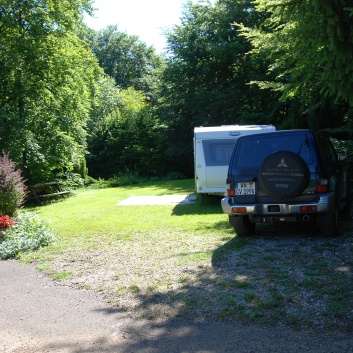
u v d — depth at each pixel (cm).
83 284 571
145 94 5172
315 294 470
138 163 3017
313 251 642
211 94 2798
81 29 2103
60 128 1986
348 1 469
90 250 762
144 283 554
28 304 510
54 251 771
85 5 2014
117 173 2988
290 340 375
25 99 1888
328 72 522
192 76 3009
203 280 547
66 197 1908
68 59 1923
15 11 1823
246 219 775
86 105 2159
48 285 580
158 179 2802
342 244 671
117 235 879
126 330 420
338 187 782
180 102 3006
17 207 1109
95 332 420
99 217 1148
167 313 453
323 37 493
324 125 1462
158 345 384
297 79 955
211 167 1248
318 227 767
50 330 431
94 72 2159
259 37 1021
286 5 495
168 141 3070
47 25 1870
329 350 353
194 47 2911
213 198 1421
